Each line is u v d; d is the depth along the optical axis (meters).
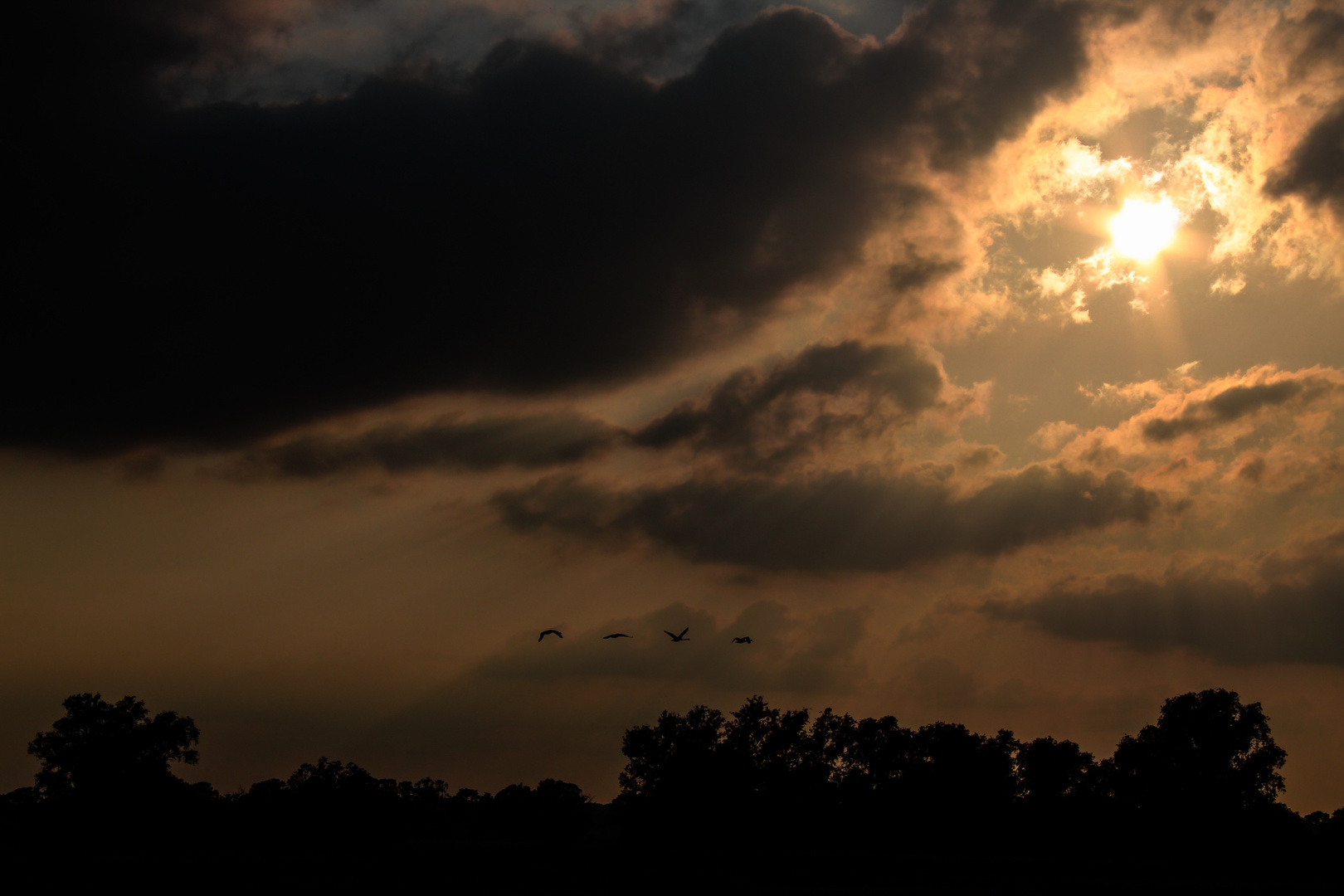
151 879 119.31
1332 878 135.38
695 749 136.00
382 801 181.75
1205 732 143.12
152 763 144.12
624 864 136.00
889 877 129.50
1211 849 143.88
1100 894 111.88
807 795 148.25
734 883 121.75
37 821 139.50
